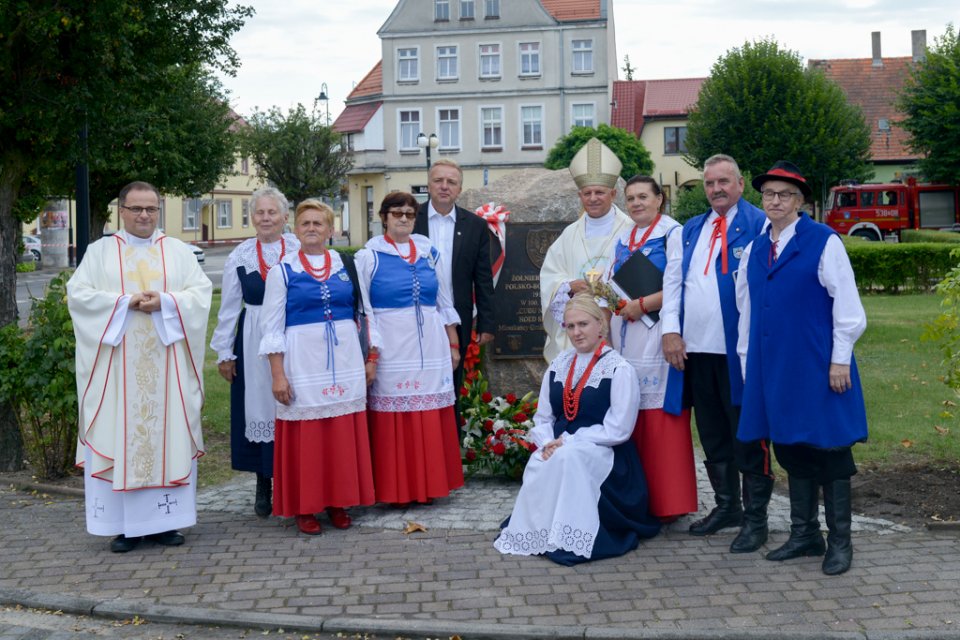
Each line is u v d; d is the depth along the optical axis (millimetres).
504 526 5711
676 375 5559
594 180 6164
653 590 4762
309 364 5711
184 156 25953
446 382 6258
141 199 5598
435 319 6223
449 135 46375
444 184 6547
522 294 7699
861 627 4246
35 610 4734
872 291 21031
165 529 5559
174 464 5566
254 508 6367
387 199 6191
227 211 63844
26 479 7082
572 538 5176
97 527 5492
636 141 39062
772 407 4840
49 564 5293
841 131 36531
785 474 6836
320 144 43219
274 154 42812
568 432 5547
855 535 5465
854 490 6301
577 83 45156
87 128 8539
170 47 9664
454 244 6613
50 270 37906
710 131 36688
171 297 5559
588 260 6262
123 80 8617
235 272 6156
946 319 6422
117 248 5652
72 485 6883
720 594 4688
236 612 4555
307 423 5711
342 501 5797
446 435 6332
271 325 5691
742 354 5133
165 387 5570
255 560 5324
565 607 4566
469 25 45531
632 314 5707
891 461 6965
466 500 6418
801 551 5160
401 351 6102
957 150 34938
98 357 5488
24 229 48656
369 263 6125
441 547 5492
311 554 5414
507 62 45500
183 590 4875
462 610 4555
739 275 5184
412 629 4340
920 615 4352
